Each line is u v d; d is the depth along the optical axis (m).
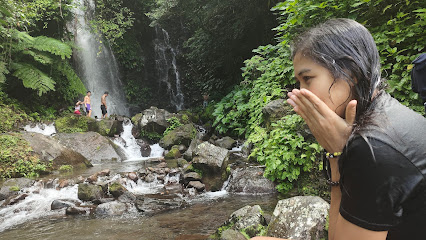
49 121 11.23
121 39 17.83
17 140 8.02
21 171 7.17
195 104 18.83
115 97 17.38
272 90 6.85
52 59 12.25
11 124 10.18
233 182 5.50
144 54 18.94
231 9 11.62
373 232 0.64
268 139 5.41
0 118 10.05
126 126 12.16
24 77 11.04
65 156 8.19
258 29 11.76
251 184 5.28
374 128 0.65
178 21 19.14
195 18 13.07
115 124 11.59
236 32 11.65
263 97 6.79
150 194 5.41
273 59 7.59
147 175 6.32
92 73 16.69
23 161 7.43
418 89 1.40
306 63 0.73
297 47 0.76
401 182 0.62
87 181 6.00
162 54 19.52
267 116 6.18
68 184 5.87
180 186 5.75
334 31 0.72
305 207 2.73
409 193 0.63
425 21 3.76
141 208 4.54
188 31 19.58
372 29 4.49
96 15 16.88
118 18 15.38
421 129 0.67
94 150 9.48
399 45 4.32
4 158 7.31
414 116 0.70
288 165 4.82
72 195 5.49
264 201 4.64
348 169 0.67
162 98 18.83
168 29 19.75
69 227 3.97
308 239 2.53
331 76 0.70
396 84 3.92
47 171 7.52
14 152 7.61
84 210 4.57
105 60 17.38
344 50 0.69
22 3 9.23
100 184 5.54
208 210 4.40
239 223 3.14
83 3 16.56
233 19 11.80
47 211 4.75
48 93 13.41
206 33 13.48
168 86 19.14
